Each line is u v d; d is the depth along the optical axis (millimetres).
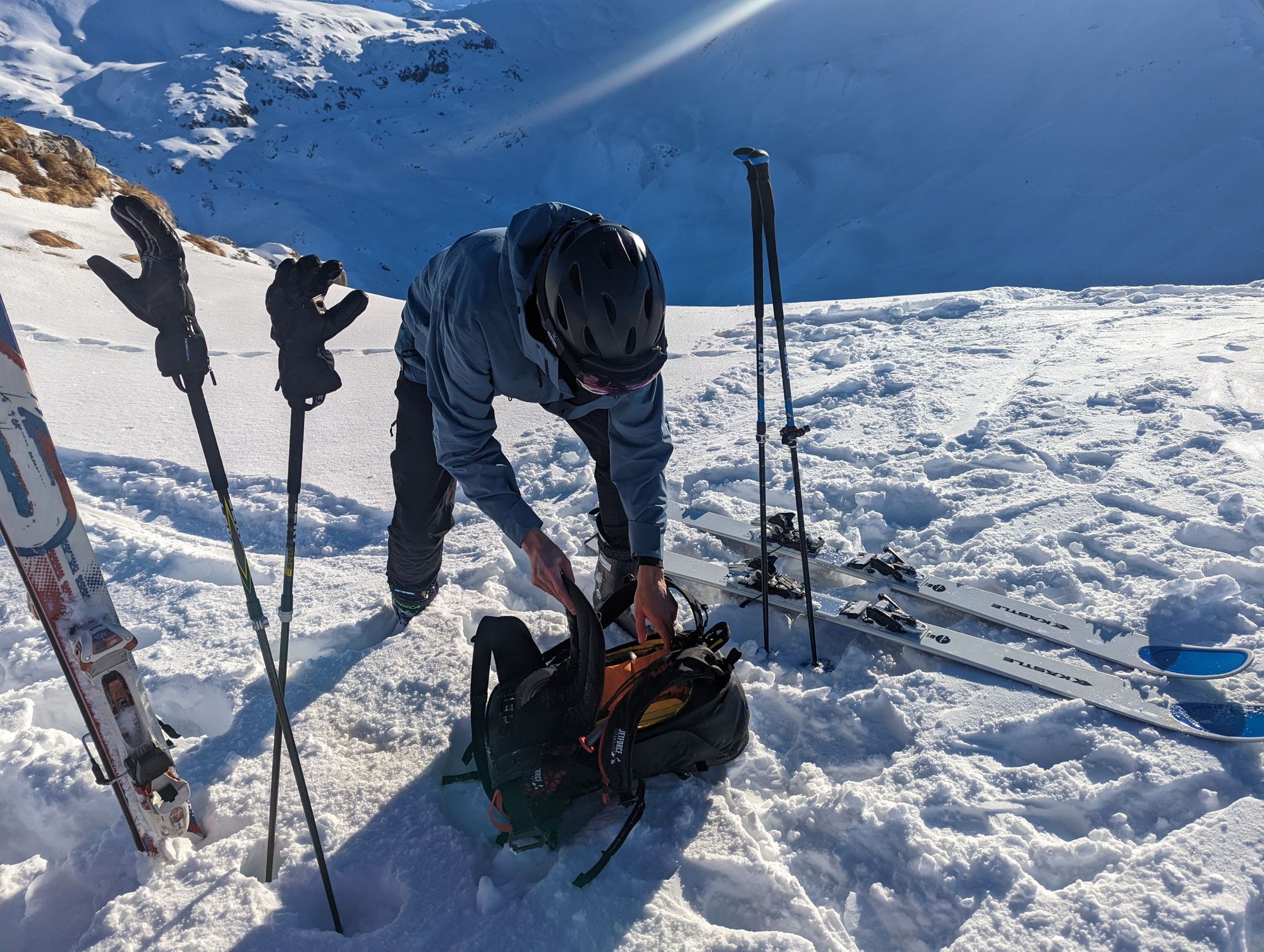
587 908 1753
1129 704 2191
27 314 7441
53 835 2180
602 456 2500
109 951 1722
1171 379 4270
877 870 1845
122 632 1737
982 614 2660
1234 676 2277
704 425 4703
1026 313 6305
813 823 1982
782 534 3158
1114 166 143625
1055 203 136875
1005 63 184875
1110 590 2752
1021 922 1639
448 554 3363
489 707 2166
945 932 1688
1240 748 2012
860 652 2584
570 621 2059
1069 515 3182
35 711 2572
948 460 3760
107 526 3787
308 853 1946
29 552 1621
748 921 1777
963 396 4582
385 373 6395
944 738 2178
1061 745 2141
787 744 2320
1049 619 2592
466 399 2072
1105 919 1608
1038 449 3721
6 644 2906
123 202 1520
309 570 3361
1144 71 156500
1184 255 113000
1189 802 1896
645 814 2023
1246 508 2965
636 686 1958
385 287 165750
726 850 1887
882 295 129500
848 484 3664
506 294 1873
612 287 1617
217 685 2594
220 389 5914
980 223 142125
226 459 4586
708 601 2998
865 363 5348
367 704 2445
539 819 1932
